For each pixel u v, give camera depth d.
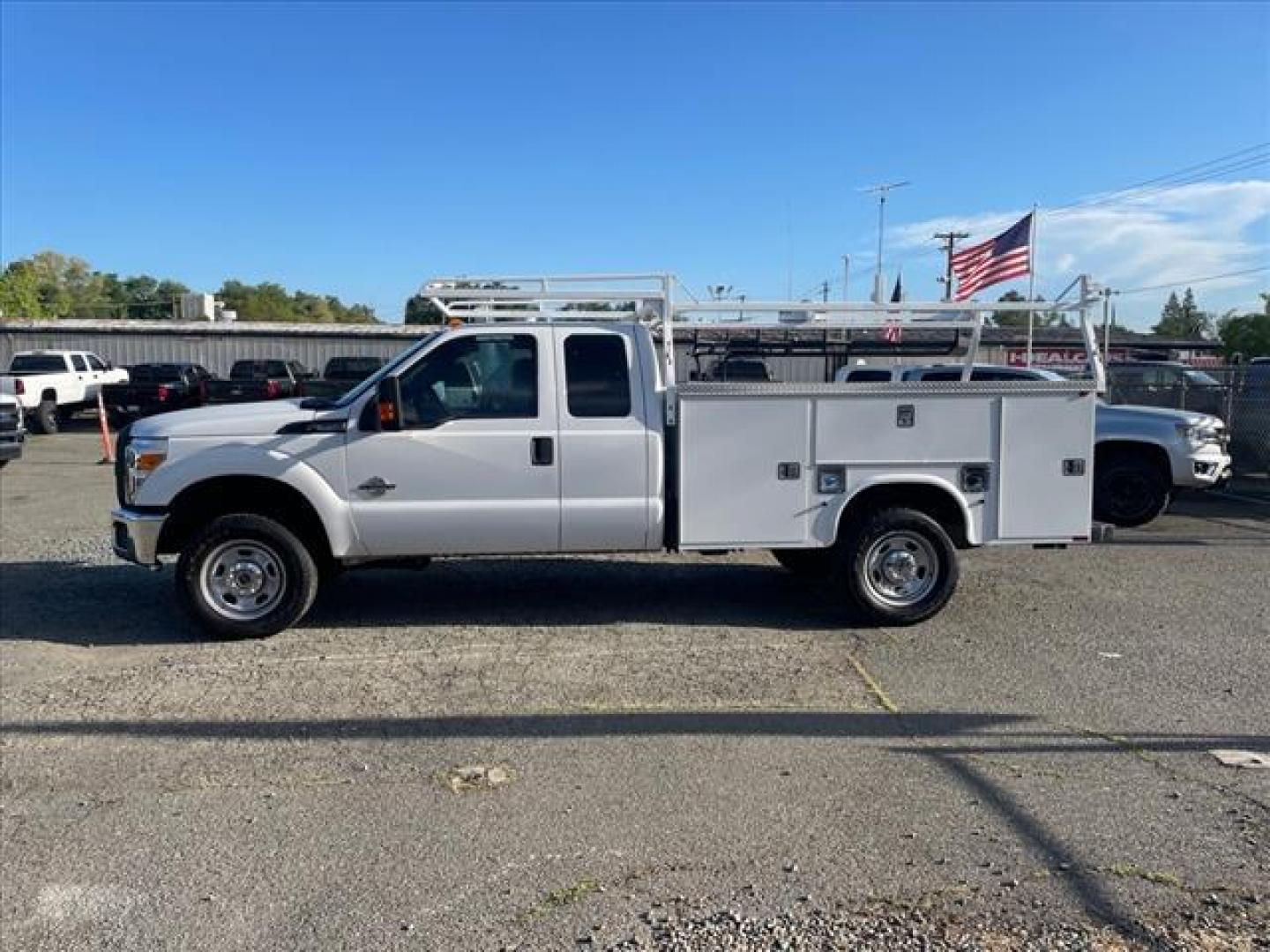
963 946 3.21
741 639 6.84
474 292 7.23
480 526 6.86
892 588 7.14
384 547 6.86
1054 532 7.18
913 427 7.01
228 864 3.79
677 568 9.22
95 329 35.78
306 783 4.51
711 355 8.90
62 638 6.90
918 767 4.63
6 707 5.51
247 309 114.06
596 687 5.82
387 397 6.61
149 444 6.75
